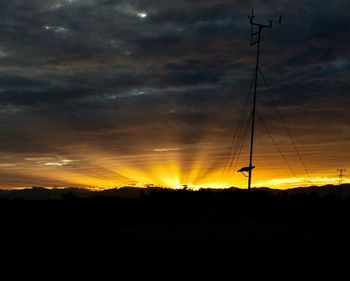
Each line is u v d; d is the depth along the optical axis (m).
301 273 19.81
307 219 31.47
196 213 30.25
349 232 24.64
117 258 21.19
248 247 21.36
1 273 18.94
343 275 19.70
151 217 30.14
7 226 27.86
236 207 32.12
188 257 20.02
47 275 18.75
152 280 18.17
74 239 24.14
